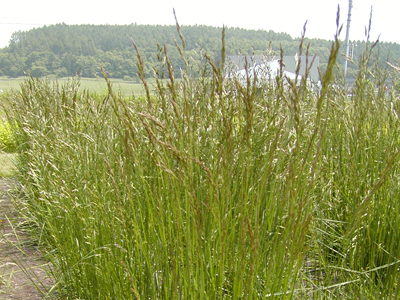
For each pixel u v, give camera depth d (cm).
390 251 282
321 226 308
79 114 371
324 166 343
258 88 333
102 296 248
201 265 183
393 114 354
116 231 239
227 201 195
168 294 202
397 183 309
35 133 462
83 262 265
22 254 380
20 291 313
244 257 182
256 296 196
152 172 251
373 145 356
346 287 258
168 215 198
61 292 289
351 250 292
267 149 256
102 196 268
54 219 330
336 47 171
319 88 364
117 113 220
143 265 223
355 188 325
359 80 362
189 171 190
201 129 278
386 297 250
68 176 318
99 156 302
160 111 299
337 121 396
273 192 218
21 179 508
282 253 184
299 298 234
